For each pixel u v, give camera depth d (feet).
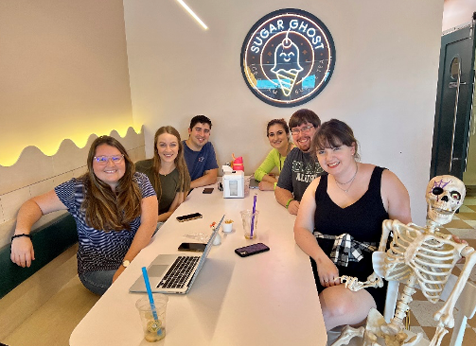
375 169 5.11
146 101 10.56
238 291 3.87
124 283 4.09
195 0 9.89
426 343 4.06
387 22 9.55
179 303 3.66
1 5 5.30
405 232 4.10
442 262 3.72
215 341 3.08
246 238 5.37
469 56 12.66
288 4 9.72
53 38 6.59
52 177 6.29
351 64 9.87
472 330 6.57
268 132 9.12
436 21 9.39
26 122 5.85
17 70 5.63
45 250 5.65
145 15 10.05
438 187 3.68
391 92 9.92
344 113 10.19
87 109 7.88
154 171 7.73
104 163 5.31
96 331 3.24
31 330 4.89
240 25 9.95
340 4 9.57
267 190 8.43
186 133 10.71
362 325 4.54
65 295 5.81
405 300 4.08
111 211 5.50
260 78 10.20
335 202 5.21
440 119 14.56
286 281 4.08
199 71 10.30
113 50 9.31
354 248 4.97
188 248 5.02
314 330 3.21
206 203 7.40
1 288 4.77
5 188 5.17
